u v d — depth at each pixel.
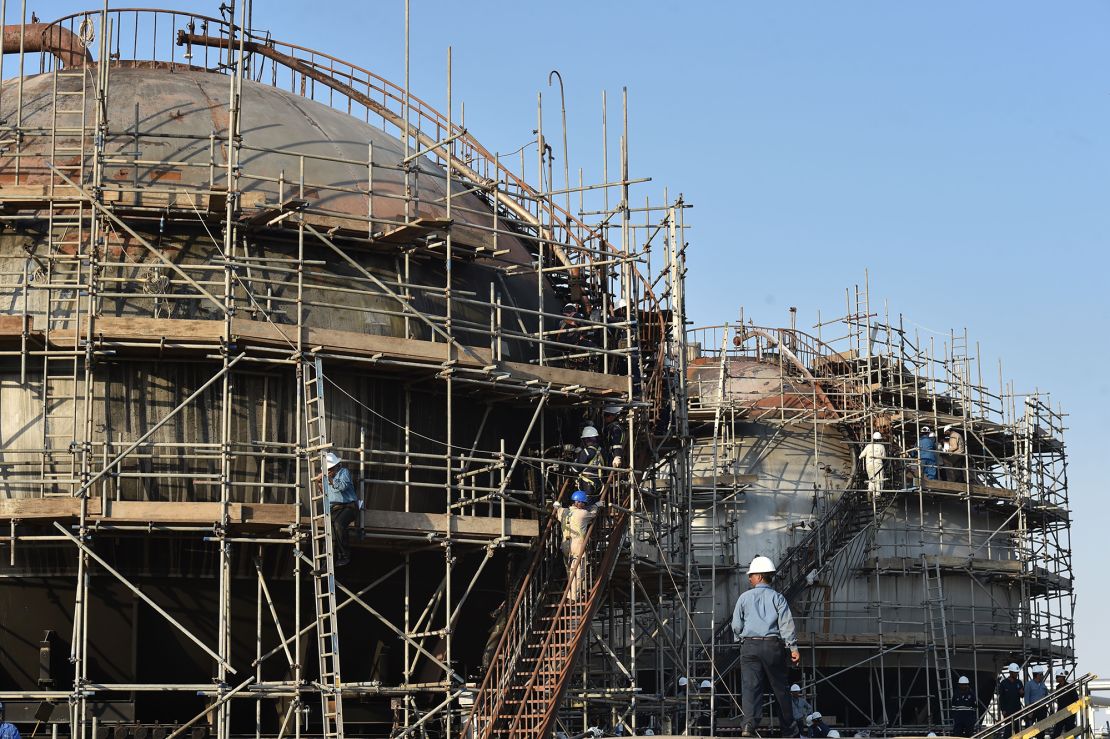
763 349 55.78
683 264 37.34
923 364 54.66
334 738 26.03
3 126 29.20
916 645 48.88
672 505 38.47
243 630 27.45
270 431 27.19
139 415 26.62
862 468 50.84
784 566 48.69
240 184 28.45
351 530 26.38
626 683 44.16
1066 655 55.41
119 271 27.03
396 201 30.08
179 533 26.17
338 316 28.12
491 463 29.16
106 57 27.50
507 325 31.27
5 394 26.52
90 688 25.06
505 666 28.09
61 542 26.16
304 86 38.84
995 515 54.31
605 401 30.67
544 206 35.78
